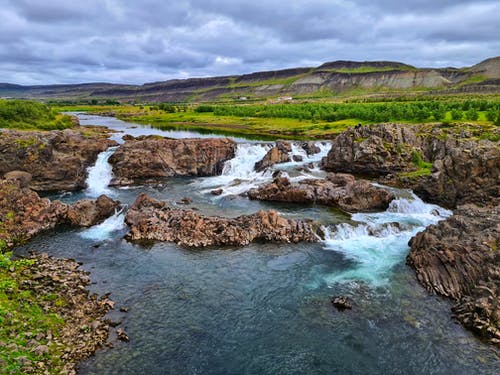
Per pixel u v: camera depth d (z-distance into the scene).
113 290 34.59
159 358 26.06
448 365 26.05
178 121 195.38
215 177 79.88
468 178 57.91
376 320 30.86
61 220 50.34
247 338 28.53
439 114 121.69
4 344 24.11
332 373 25.30
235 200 61.47
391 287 35.84
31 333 26.31
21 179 62.69
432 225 43.62
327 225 48.59
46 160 67.81
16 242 44.12
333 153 83.31
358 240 47.19
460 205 57.50
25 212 48.84
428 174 68.62
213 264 40.12
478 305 30.33
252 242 45.47
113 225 50.28
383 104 185.62
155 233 46.34
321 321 30.69
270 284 36.28
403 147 79.94
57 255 41.44
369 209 57.72
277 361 26.25
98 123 177.88
